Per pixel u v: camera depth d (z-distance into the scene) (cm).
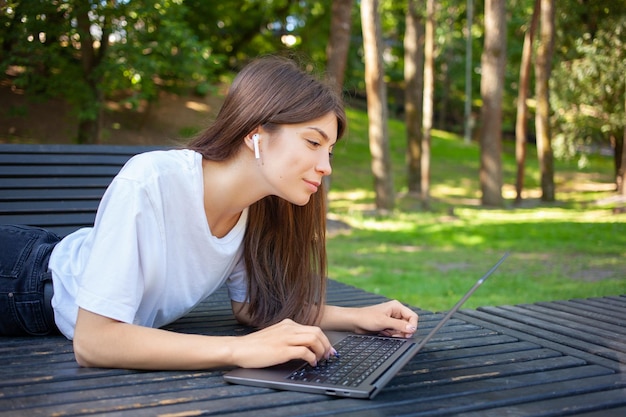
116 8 862
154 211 182
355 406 150
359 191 1727
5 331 216
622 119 1486
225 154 188
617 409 154
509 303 526
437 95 3200
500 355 196
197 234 193
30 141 1438
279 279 221
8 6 622
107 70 912
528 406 153
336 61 1142
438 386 166
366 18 1259
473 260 793
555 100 1548
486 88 1491
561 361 190
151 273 185
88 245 204
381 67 1280
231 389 162
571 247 895
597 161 2388
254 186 191
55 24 748
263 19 2217
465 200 1644
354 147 2216
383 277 651
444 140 2594
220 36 2228
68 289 204
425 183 1398
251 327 234
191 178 187
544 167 1585
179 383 167
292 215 216
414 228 1100
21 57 763
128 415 143
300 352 170
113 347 174
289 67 184
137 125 1778
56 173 338
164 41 959
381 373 167
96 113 990
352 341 201
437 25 2238
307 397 156
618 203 1478
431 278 656
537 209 1439
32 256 213
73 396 156
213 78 1204
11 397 155
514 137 3259
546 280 645
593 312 261
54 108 1567
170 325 238
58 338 216
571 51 1513
